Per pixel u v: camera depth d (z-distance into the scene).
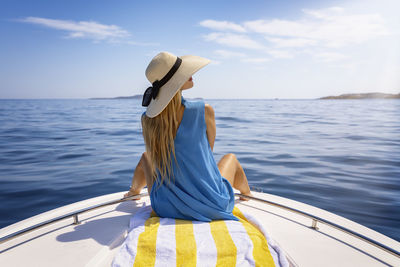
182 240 1.08
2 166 5.41
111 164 5.57
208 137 1.41
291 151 7.02
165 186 1.34
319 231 1.49
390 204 3.38
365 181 4.33
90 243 1.31
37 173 4.86
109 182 4.32
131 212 1.72
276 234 1.45
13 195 3.74
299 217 1.69
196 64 1.24
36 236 1.39
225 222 1.25
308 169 5.12
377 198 3.59
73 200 3.58
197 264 0.96
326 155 6.47
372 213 3.13
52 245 1.29
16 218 3.05
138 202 1.91
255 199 1.78
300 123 16.08
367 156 6.34
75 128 13.16
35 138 9.63
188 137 1.26
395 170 5.04
